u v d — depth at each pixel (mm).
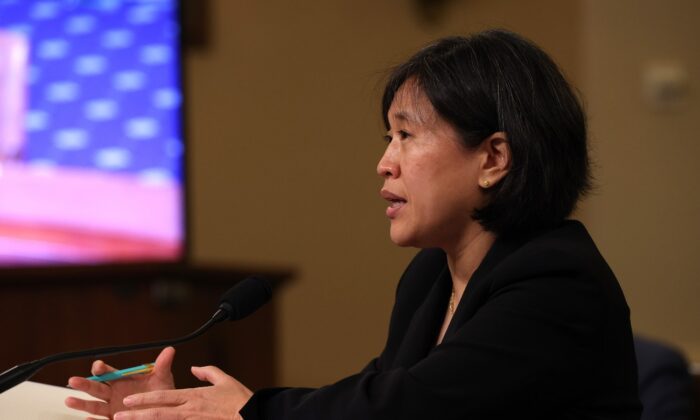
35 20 12227
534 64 5152
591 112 17266
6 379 4699
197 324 12367
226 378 5195
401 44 16688
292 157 16094
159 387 5746
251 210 15773
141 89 12602
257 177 15828
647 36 17359
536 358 4574
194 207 15336
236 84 15711
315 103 16250
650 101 17344
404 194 5293
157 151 12648
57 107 12297
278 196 15992
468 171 5156
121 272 11898
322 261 16281
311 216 16219
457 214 5266
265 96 15930
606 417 4773
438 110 5137
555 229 5207
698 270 17312
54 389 6184
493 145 5121
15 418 5492
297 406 4762
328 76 16344
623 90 17344
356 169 16484
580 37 17406
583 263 4781
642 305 17312
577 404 4734
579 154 5242
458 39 5316
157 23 12672
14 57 12125
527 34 17250
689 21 17281
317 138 16250
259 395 4902
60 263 12242
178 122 12727
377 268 16688
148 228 12578
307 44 16219
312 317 16234
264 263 15875
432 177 5168
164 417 4879
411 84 5250
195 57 15367
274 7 16016
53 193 12258
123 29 12555
